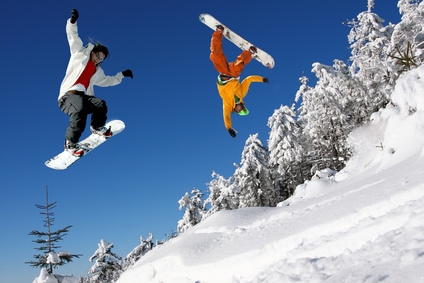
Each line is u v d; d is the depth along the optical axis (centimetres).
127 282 972
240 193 3247
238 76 663
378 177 908
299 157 3069
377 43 2477
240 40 667
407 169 787
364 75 2500
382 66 2206
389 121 1333
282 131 3106
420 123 1161
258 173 3219
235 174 3325
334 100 2984
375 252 372
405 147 1148
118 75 618
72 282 1742
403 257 322
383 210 520
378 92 2544
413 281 283
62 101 561
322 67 3072
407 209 439
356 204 590
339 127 2962
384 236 402
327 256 484
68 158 616
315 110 3086
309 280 388
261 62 677
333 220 565
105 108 566
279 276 449
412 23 1995
